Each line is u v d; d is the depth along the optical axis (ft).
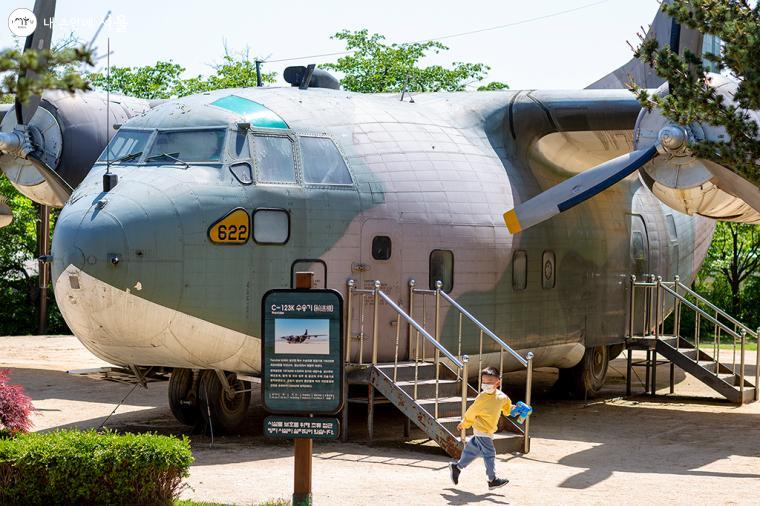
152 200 39.88
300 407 27.02
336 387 26.89
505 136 51.96
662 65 36.76
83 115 56.24
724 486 34.65
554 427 49.03
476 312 47.03
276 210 41.47
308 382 27.02
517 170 51.26
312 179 42.83
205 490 32.45
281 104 44.70
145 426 47.11
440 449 41.68
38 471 28.86
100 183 41.81
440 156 47.44
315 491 32.60
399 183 45.06
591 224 56.44
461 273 46.39
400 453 40.47
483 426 33.60
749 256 129.18
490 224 47.73
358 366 42.52
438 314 44.32
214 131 42.37
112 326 39.83
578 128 51.70
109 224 39.14
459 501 31.65
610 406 56.85
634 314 61.11
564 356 55.31
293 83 49.49
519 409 34.35
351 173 43.91
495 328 48.06
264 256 41.04
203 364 41.68
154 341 40.27
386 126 46.98
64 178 55.98
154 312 39.42
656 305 63.10
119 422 48.37
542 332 51.62
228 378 43.91
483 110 52.11
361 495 32.12
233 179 41.24
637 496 32.78
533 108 51.93
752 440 45.24
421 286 44.88
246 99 44.45
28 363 76.54
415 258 44.73
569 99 51.72
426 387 42.60
